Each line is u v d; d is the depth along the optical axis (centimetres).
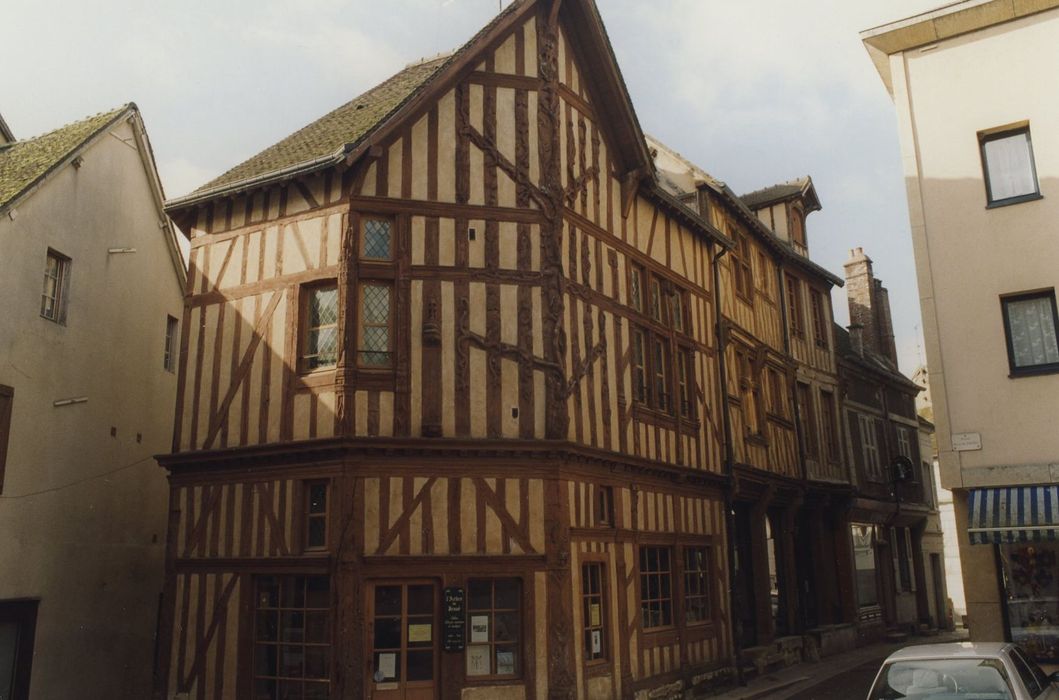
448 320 1122
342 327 1095
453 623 1040
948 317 1173
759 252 1984
